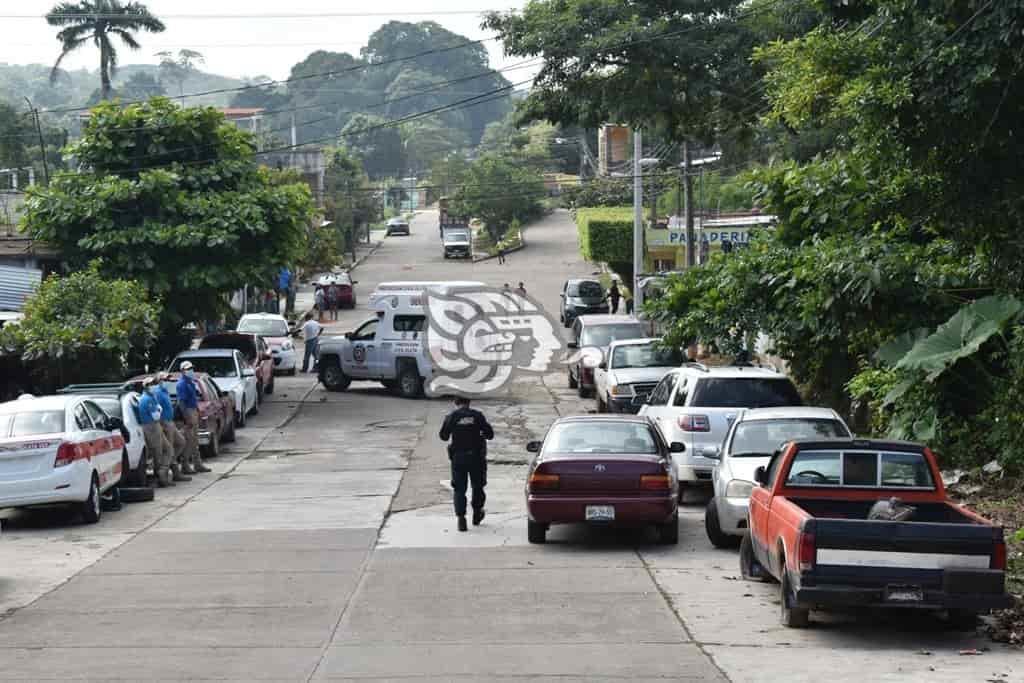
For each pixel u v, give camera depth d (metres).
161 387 49.28
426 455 56.75
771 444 34.50
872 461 26.62
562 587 28.91
